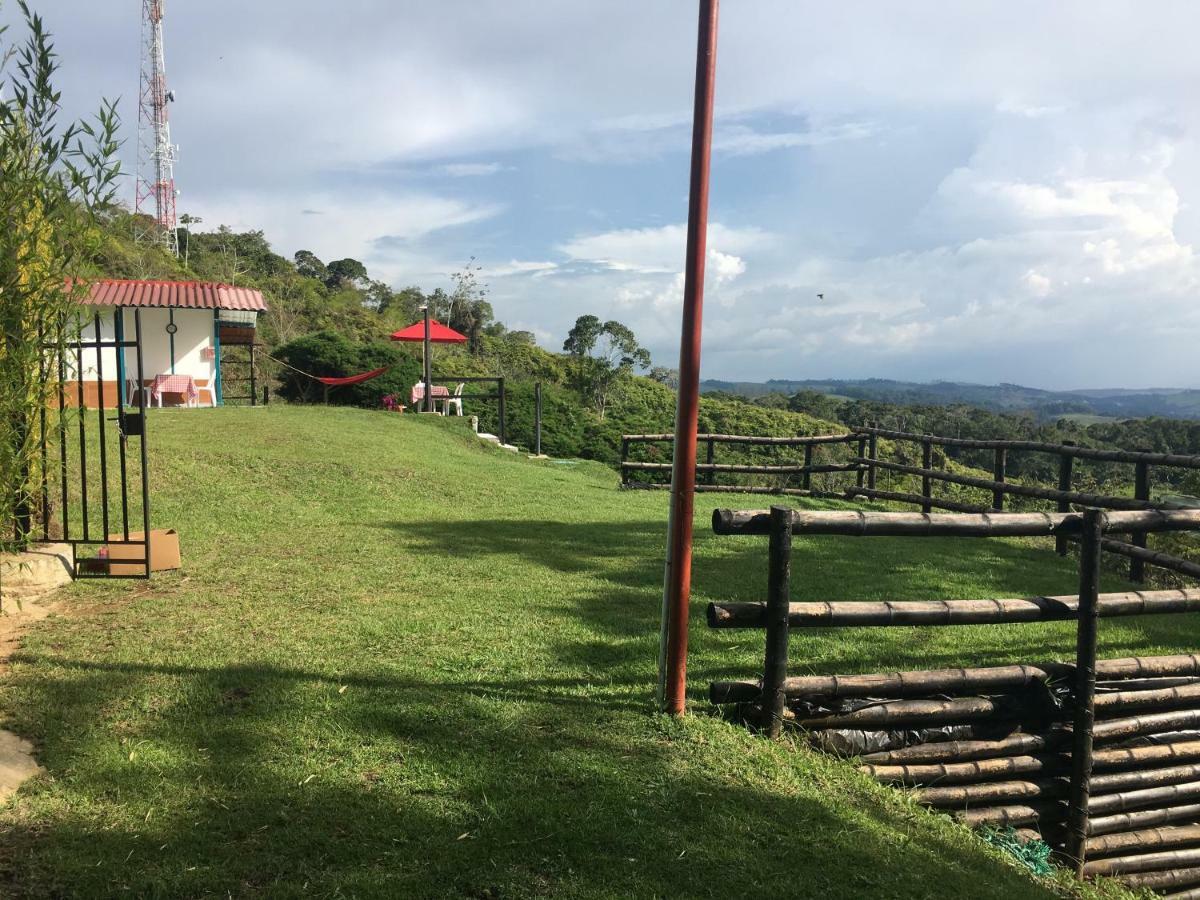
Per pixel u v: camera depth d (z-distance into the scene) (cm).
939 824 331
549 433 2186
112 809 267
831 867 271
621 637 475
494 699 374
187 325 1577
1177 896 405
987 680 394
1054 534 401
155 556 570
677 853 265
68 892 226
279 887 233
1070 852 397
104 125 443
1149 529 404
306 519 784
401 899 231
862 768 367
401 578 586
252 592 532
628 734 348
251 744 315
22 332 439
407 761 310
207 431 1098
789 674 445
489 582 588
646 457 1666
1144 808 422
